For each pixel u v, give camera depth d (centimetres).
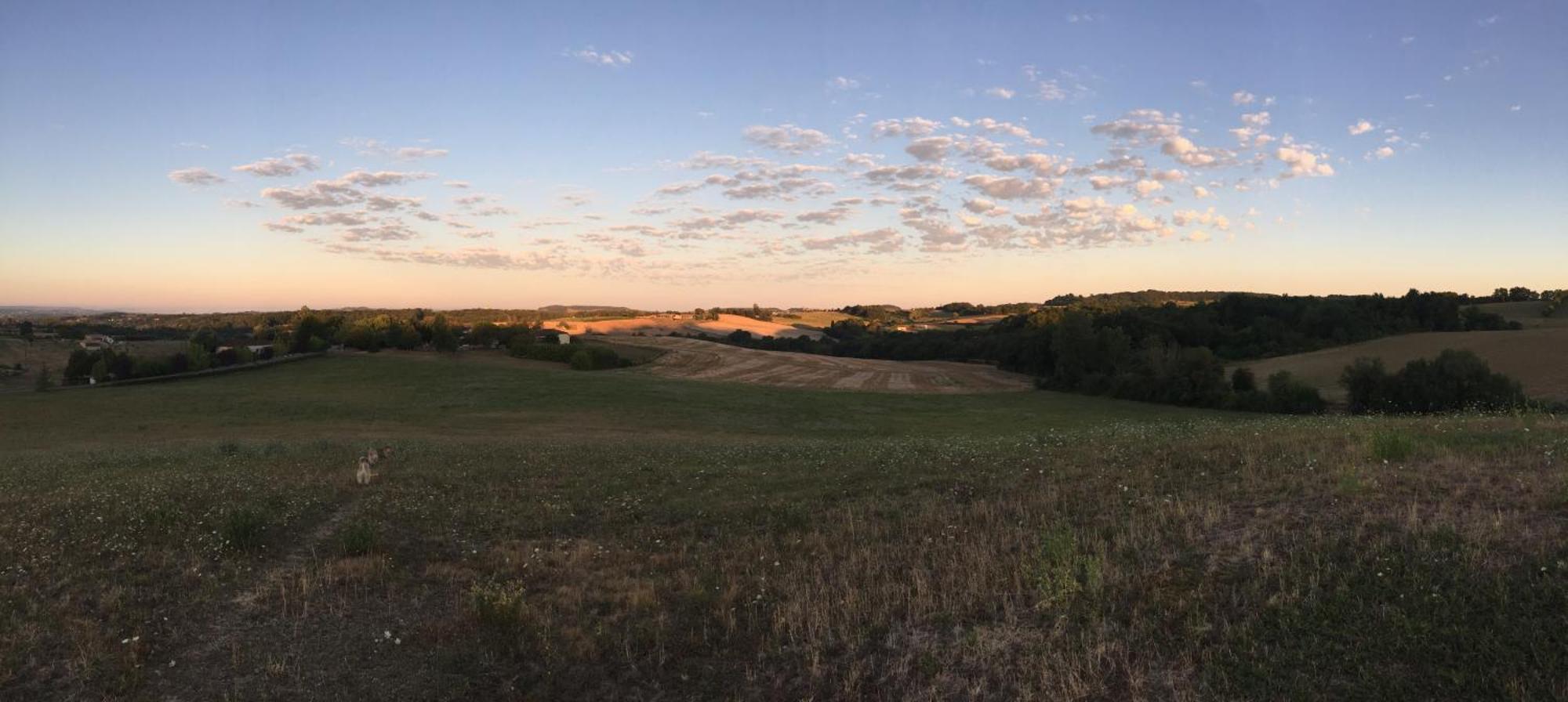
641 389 6988
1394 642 603
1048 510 1050
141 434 4700
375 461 1733
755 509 1282
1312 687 569
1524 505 804
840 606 780
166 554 1002
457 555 1068
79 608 817
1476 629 602
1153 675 611
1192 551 805
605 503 1400
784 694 642
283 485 1565
